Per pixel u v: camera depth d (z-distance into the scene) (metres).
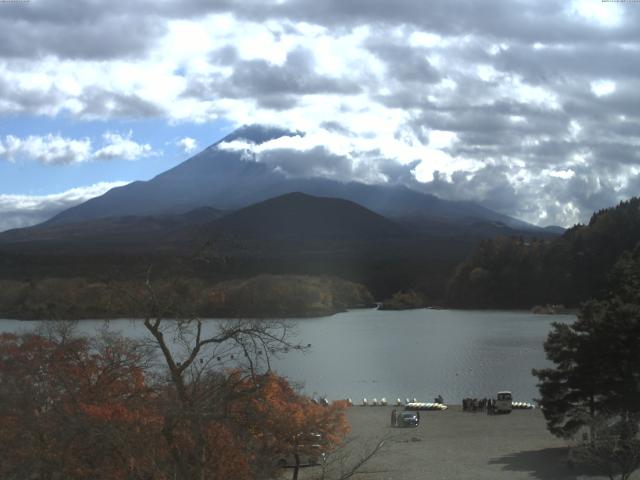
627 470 35.88
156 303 23.12
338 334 171.12
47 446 23.38
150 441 21.62
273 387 24.89
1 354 29.80
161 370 32.16
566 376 46.50
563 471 40.50
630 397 44.53
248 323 27.09
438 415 68.06
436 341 151.12
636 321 44.78
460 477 40.12
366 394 87.06
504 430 57.53
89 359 30.89
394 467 42.72
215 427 21.45
